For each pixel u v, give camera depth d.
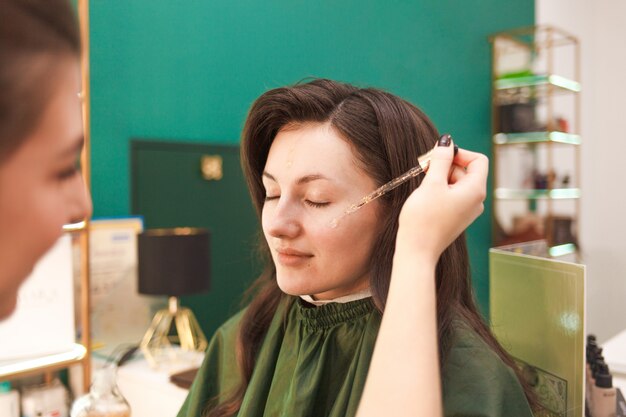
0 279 0.25
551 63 4.20
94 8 2.24
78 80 0.26
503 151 4.39
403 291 0.63
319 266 0.79
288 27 3.02
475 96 4.27
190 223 2.62
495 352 0.76
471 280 0.87
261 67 2.89
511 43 4.34
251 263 2.87
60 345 1.68
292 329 0.90
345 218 0.78
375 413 0.59
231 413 0.96
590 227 4.51
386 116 0.79
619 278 4.39
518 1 4.67
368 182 0.79
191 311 2.62
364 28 3.44
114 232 2.26
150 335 2.22
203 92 2.65
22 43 0.24
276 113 0.82
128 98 2.37
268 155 0.86
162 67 2.49
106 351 2.22
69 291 1.70
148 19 2.43
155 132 2.48
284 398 0.86
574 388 0.86
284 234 0.79
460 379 0.70
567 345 0.87
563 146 4.57
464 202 0.67
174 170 2.54
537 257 0.93
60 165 0.26
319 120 0.80
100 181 2.29
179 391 1.84
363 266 0.80
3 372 1.55
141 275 2.12
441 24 3.98
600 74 4.41
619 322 4.39
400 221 0.67
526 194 4.20
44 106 0.24
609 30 4.36
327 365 0.83
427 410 0.58
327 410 0.82
